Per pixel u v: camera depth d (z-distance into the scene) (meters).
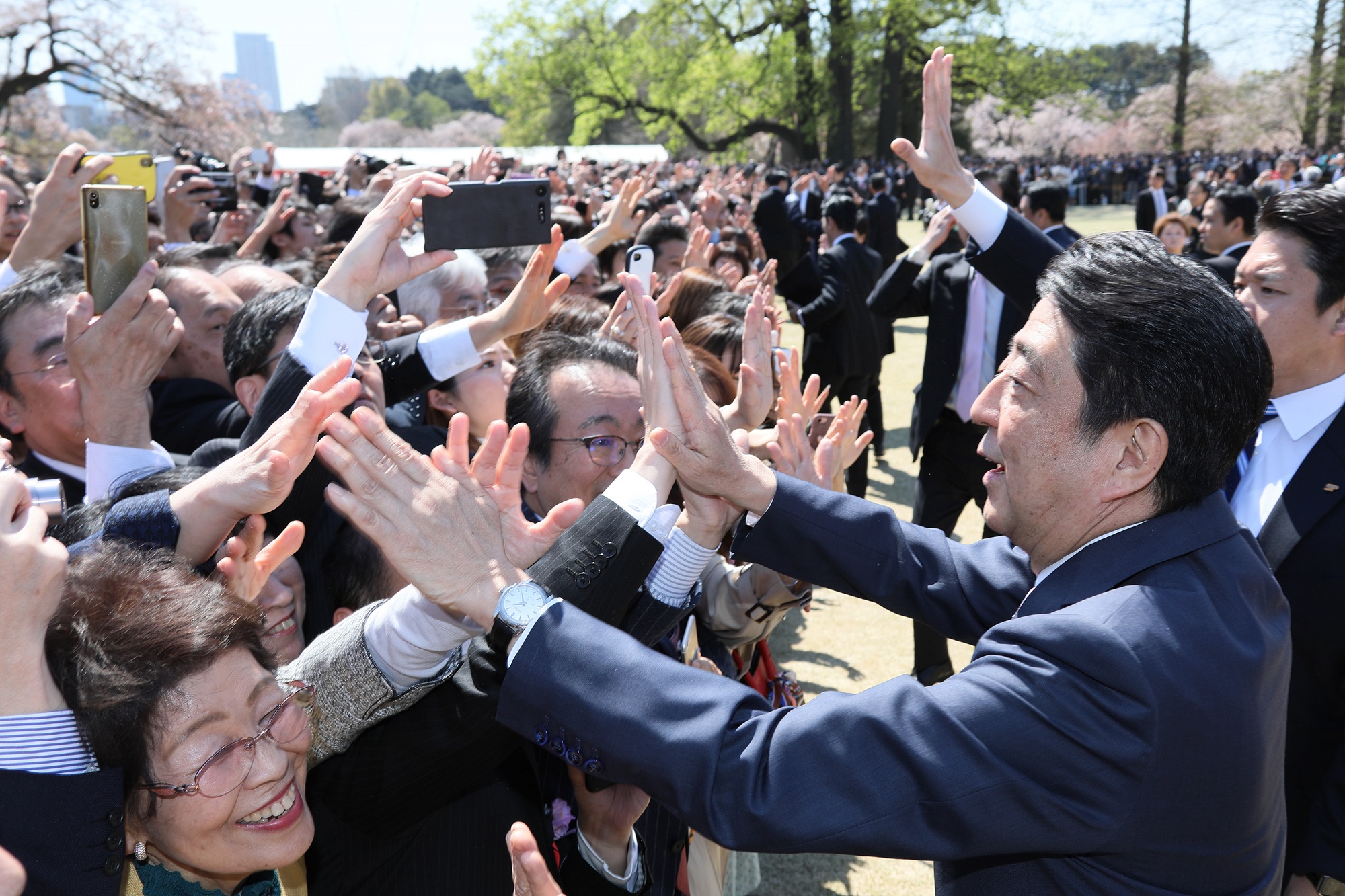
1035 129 62.91
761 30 38.97
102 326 1.84
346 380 1.32
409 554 1.18
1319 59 37.19
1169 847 1.12
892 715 1.12
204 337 2.88
